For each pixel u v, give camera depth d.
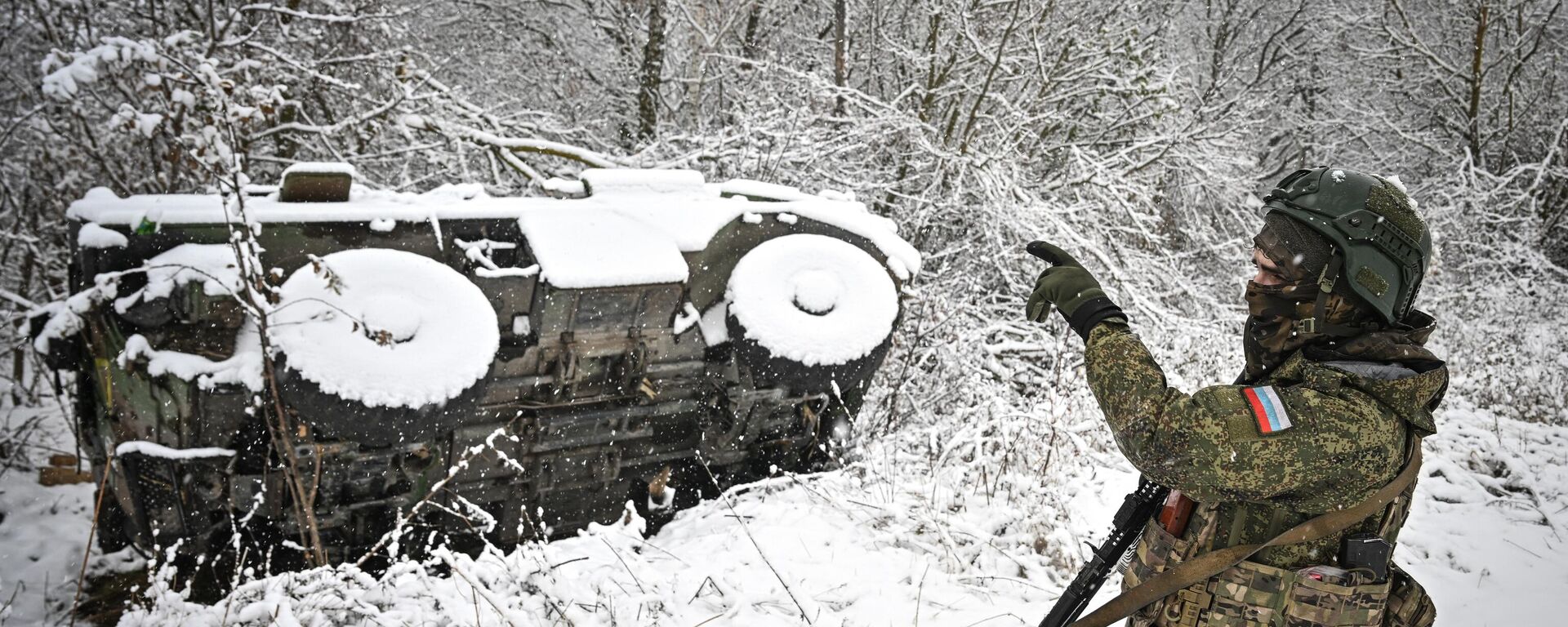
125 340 3.66
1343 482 1.65
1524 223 12.07
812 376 4.42
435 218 4.06
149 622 3.14
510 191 8.66
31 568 4.57
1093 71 10.20
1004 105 9.49
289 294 3.65
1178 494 1.93
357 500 4.05
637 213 4.37
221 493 3.85
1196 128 10.09
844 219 4.81
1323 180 1.79
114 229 3.68
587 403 4.36
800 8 11.66
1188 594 1.83
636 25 11.33
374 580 3.45
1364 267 1.71
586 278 4.01
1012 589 3.80
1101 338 1.78
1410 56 14.61
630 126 11.77
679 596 3.60
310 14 7.76
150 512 3.89
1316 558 1.77
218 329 3.69
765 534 4.20
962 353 7.10
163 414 3.69
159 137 6.89
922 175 9.16
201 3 8.05
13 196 7.82
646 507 4.86
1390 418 1.68
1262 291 1.81
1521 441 6.08
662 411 4.53
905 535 4.13
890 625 3.46
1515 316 9.97
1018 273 8.80
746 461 5.02
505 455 3.90
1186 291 8.84
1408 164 14.67
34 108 7.50
